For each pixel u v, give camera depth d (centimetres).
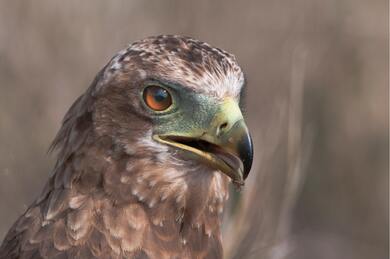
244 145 816
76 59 1463
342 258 1656
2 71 1452
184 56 820
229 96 823
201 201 844
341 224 1703
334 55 1723
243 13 1627
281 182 1235
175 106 820
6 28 1479
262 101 1535
